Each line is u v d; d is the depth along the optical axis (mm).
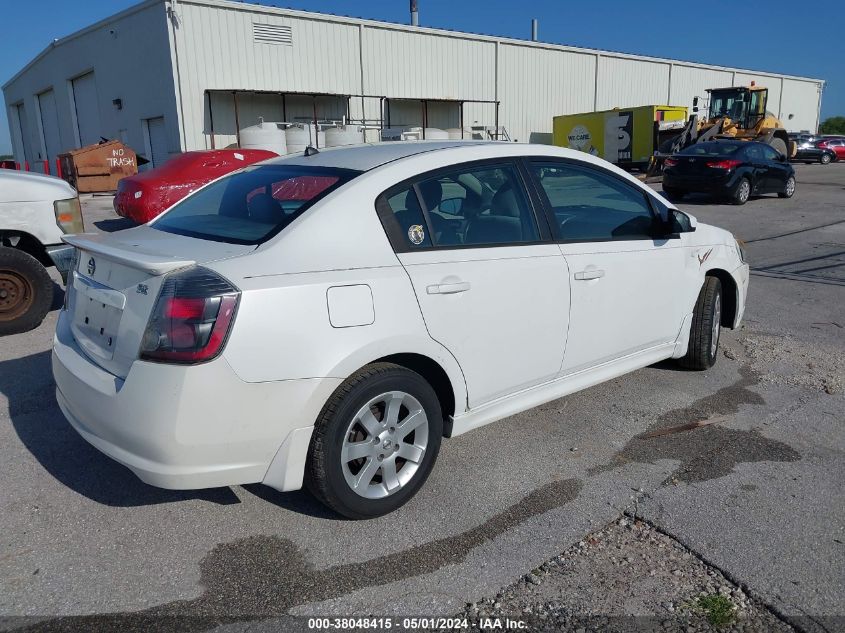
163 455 2727
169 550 2996
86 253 3354
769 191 17875
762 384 4965
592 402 4633
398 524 3199
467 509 3326
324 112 25797
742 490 3498
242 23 23172
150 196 11609
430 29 27844
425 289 3170
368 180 3215
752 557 2943
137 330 2793
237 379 2705
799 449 3957
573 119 30562
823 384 4957
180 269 2771
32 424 4230
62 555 2957
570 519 3242
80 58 27547
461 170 3510
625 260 4145
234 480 2859
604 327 4082
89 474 3639
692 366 5125
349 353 2910
